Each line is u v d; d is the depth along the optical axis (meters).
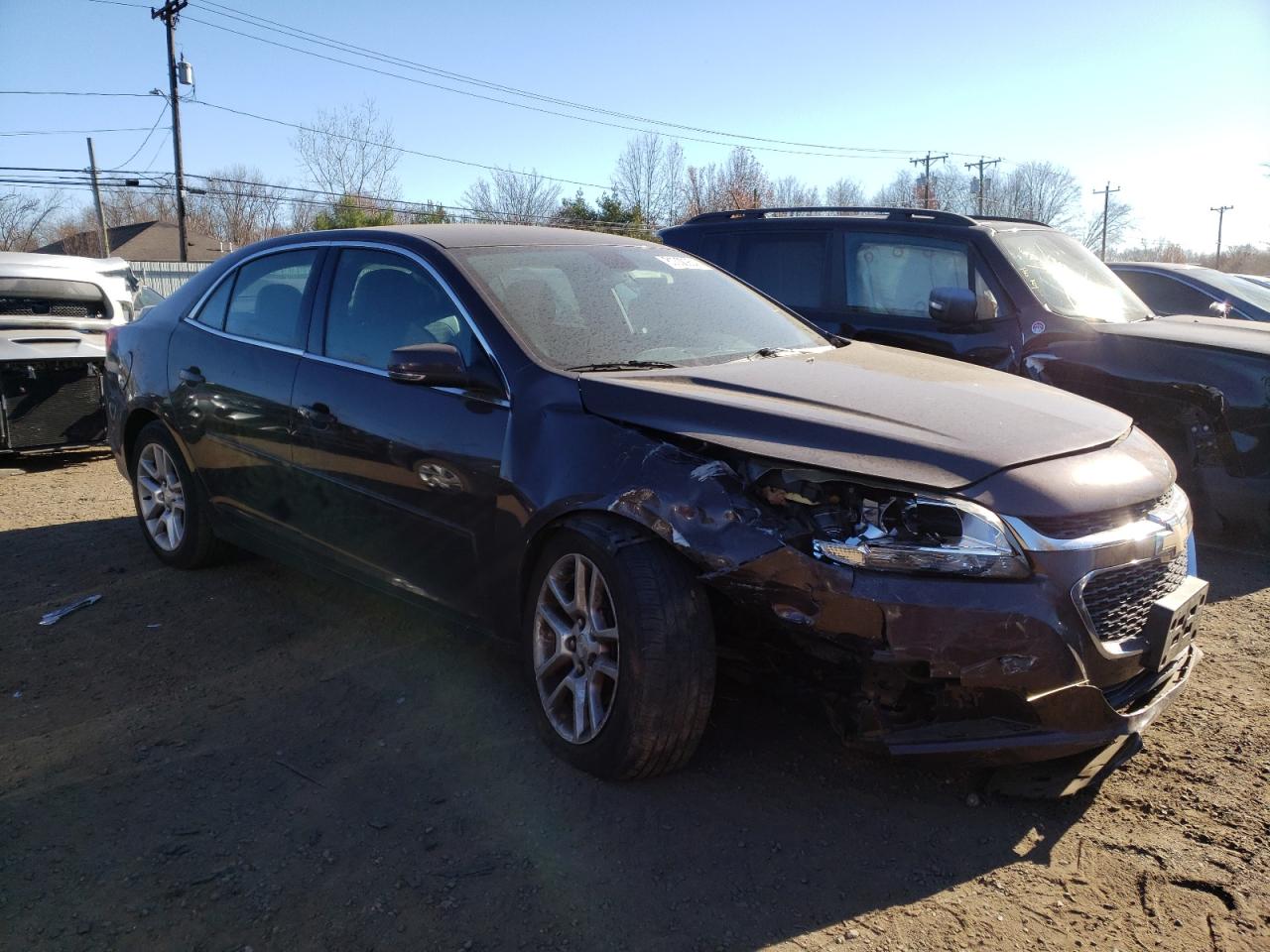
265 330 4.40
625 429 3.06
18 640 4.25
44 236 60.97
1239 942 2.40
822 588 2.65
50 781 3.12
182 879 2.62
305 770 3.18
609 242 4.43
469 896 2.55
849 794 3.04
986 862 2.73
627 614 2.86
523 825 2.86
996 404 3.19
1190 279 9.47
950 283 6.10
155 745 3.34
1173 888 2.61
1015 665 2.63
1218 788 3.07
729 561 2.73
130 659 4.04
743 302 4.38
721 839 2.80
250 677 3.86
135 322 5.39
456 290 3.65
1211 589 4.95
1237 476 5.26
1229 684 3.83
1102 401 5.60
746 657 3.07
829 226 6.62
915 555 2.63
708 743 3.33
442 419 3.47
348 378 3.86
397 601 3.82
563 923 2.46
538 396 3.27
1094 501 2.79
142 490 5.25
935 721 2.74
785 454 2.78
